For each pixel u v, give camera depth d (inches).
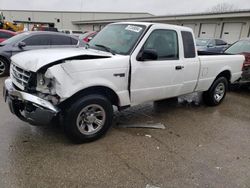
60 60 123.0
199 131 169.6
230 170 123.8
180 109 214.5
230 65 224.1
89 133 140.3
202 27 974.4
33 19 2039.9
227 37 877.8
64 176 110.7
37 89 126.7
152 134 159.2
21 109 132.0
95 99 136.1
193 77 189.0
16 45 298.4
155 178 113.6
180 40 173.2
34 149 131.0
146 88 157.2
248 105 241.3
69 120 131.3
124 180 110.8
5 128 152.4
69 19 2050.9
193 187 109.0
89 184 106.6
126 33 160.4
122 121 177.6
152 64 155.1
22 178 107.3
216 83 218.2
